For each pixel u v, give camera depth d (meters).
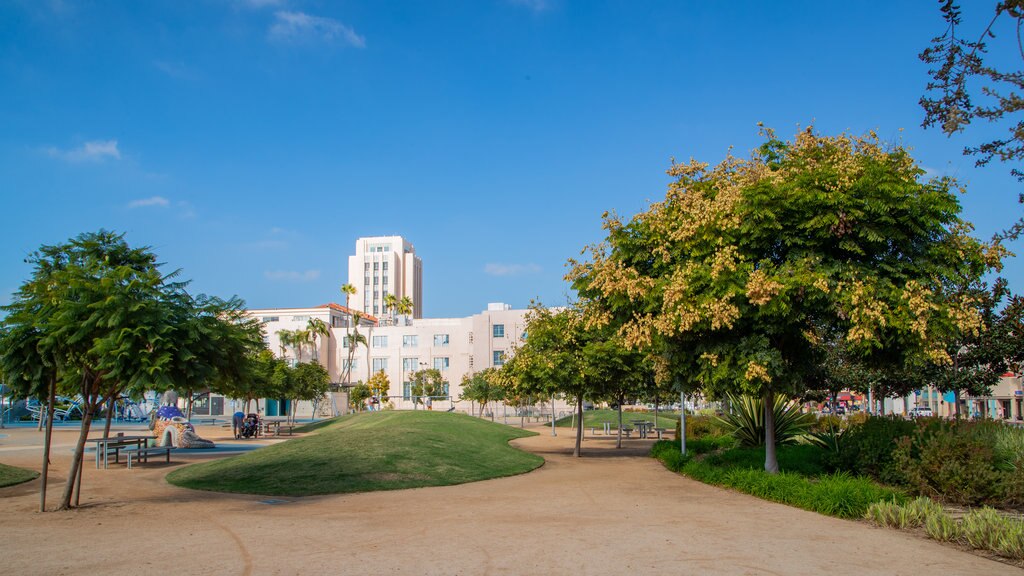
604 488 14.28
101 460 20.72
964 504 11.57
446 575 6.74
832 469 14.90
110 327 11.01
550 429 42.97
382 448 18.61
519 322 80.50
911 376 25.38
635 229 15.10
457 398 86.06
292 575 6.76
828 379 23.48
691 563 7.28
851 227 12.27
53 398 11.65
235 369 13.58
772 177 13.29
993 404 53.91
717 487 14.34
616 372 22.47
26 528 9.68
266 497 13.09
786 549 8.04
